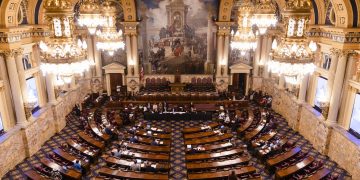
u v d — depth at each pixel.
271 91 25.98
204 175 12.95
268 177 14.38
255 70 27.11
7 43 14.46
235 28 25.91
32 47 18.17
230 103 24.39
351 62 15.04
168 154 15.31
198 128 18.94
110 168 13.63
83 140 17.22
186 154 15.47
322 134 16.66
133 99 25.44
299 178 12.91
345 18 14.38
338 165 15.38
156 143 16.44
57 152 15.34
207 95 25.53
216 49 26.59
